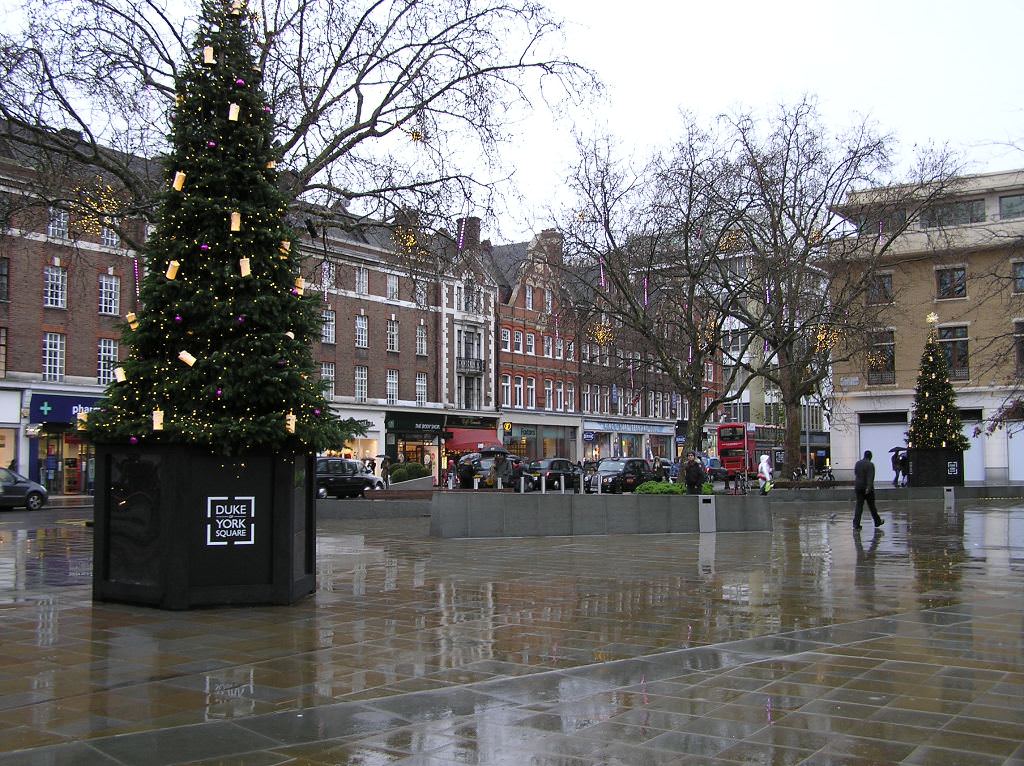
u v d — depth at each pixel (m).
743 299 42.81
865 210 35.12
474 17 20.81
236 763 4.76
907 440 38.75
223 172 10.13
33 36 18.55
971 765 4.68
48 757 4.82
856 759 4.79
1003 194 44.66
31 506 32.06
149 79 19.81
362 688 6.36
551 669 6.95
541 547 17.42
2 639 7.99
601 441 73.62
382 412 54.06
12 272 38.09
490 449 43.44
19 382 38.19
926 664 7.05
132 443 9.70
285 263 10.44
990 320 46.44
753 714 5.68
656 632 8.48
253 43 12.55
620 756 4.88
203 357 9.83
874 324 32.47
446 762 4.80
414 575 12.93
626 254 30.70
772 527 21.64
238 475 9.77
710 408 31.11
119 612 9.40
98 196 20.42
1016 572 13.14
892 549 16.83
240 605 9.76
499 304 63.59
